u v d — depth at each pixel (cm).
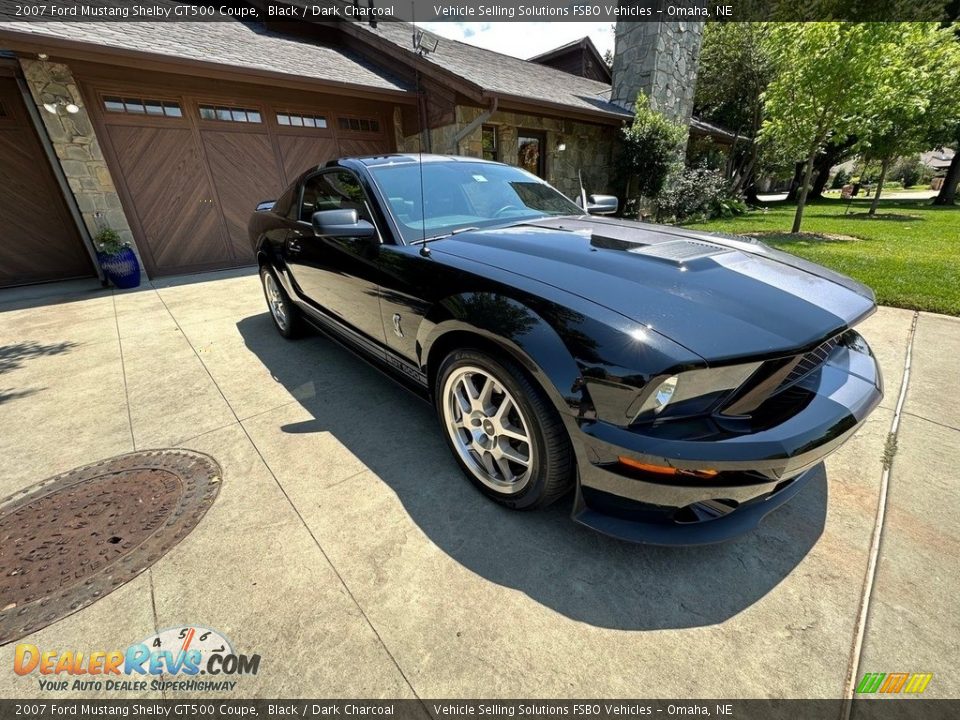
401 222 235
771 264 191
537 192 308
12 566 166
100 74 561
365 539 175
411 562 164
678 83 1180
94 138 578
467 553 168
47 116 542
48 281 665
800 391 150
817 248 675
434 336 193
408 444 238
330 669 130
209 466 223
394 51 782
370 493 201
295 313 372
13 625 144
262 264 396
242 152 693
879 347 322
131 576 161
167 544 175
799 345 138
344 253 256
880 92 670
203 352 373
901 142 1105
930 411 242
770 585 150
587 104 981
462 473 212
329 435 247
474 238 219
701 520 145
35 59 519
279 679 128
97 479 215
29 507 197
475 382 191
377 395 292
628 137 1027
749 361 133
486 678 127
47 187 638
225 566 164
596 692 122
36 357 369
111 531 182
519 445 179
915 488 189
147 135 615
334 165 288
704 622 140
